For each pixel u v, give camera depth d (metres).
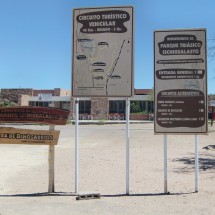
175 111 9.52
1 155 18.45
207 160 16.34
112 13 9.47
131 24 9.42
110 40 9.48
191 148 21.39
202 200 8.72
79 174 12.70
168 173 12.75
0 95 78.56
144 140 26.02
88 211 7.79
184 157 17.28
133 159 16.47
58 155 18.30
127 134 9.55
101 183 11.07
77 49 9.57
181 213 7.64
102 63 9.50
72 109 65.69
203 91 9.48
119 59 9.46
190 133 9.52
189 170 13.46
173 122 9.53
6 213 7.62
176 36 9.51
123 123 54.75
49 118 9.47
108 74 9.48
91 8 9.52
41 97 75.75
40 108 9.44
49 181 9.73
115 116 69.06
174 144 23.48
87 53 9.54
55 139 9.59
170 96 9.53
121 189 10.17
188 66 9.50
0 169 14.05
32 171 13.58
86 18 9.54
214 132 34.31
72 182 11.25
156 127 9.57
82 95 9.55
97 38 9.52
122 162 15.54
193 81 9.50
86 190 10.10
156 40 9.56
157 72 9.56
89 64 9.52
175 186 10.49
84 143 24.50
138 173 12.76
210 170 13.52
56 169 13.86
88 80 9.53
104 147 21.98
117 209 7.95
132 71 9.43
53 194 9.45
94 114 69.56
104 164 15.02
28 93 78.25
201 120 9.48
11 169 14.05
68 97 74.44
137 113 70.19
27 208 8.00
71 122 51.97
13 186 10.89
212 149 20.80
